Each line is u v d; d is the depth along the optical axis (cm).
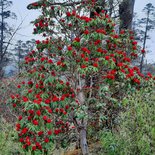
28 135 502
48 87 593
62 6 634
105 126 650
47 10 650
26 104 489
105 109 620
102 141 632
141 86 652
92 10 682
